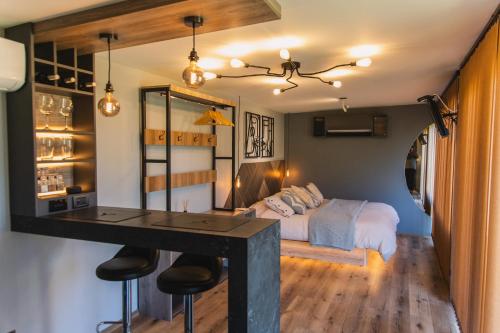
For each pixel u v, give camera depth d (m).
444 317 3.15
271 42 2.51
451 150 3.74
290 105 6.04
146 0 1.66
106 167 2.96
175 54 2.82
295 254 4.83
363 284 3.94
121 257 2.21
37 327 2.39
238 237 1.63
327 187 6.97
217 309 3.34
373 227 4.51
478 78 2.32
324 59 2.96
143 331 2.95
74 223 2.03
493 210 1.81
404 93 4.79
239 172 5.29
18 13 1.89
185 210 3.77
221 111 4.73
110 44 2.21
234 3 1.59
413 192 6.42
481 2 1.84
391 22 2.12
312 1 1.82
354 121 6.64
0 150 2.13
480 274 2.07
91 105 2.47
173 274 1.93
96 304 2.86
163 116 3.66
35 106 2.09
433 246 5.54
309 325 3.02
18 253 2.26
